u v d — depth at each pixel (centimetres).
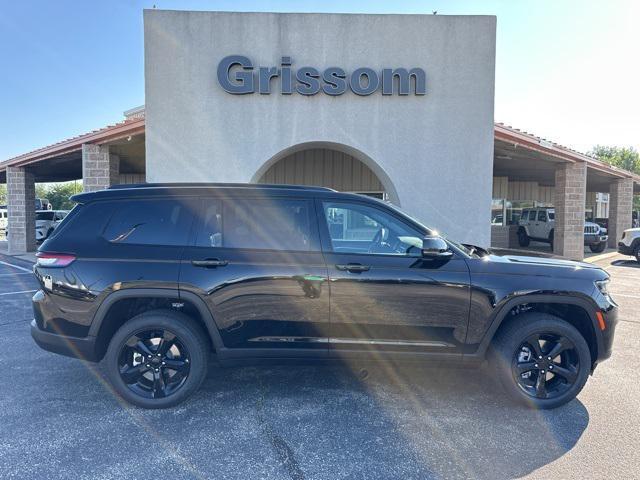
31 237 1639
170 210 373
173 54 891
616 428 334
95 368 451
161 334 363
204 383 414
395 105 915
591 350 376
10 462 285
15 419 343
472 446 308
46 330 365
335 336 362
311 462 288
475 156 921
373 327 360
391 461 290
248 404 371
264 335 362
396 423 340
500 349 364
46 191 6594
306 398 383
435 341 362
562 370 364
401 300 356
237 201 374
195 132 900
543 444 311
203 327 374
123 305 371
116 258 358
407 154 922
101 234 367
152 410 360
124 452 298
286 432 325
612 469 281
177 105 895
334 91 901
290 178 1366
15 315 671
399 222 374
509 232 2170
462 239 927
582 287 361
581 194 1345
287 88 902
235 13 892
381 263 358
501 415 354
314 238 368
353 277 355
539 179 2161
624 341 555
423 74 905
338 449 304
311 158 1366
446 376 433
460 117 919
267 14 896
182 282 353
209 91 899
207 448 304
